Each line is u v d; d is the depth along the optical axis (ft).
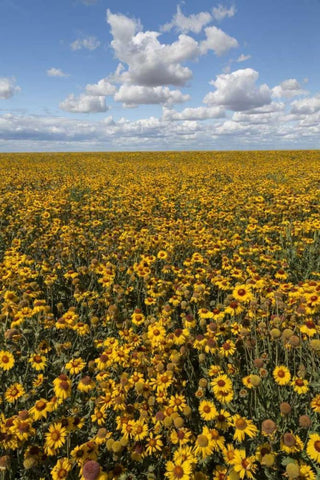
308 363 11.71
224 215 33.99
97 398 10.42
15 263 19.75
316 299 13.26
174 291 18.12
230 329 13.19
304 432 9.75
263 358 12.28
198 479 8.12
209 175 72.08
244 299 14.10
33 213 35.50
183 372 12.84
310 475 8.04
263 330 13.46
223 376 10.29
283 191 46.19
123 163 111.96
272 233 29.96
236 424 8.73
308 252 24.66
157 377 10.61
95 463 7.51
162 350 12.07
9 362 11.06
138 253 24.41
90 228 32.48
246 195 45.88
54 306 18.89
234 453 8.25
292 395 10.85
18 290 18.21
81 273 21.17
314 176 61.41
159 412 9.44
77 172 82.99
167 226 30.68
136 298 19.44
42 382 11.46
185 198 46.62
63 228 29.04
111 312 15.16
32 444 9.17
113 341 12.37
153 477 8.46
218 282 17.47
